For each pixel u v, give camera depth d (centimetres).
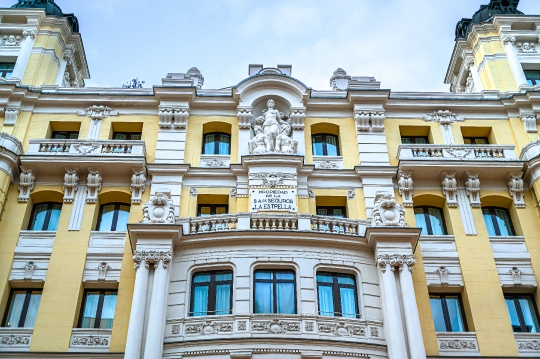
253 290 2422
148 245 2461
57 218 2856
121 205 2902
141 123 3167
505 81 3431
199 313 2405
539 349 2477
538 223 2825
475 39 3709
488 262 2697
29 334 2453
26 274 2617
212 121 3162
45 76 3391
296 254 2492
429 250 2725
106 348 2427
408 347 2303
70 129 3188
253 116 3192
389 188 2903
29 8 3575
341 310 2445
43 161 2859
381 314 2419
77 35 3744
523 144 3123
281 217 2581
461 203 2875
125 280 2584
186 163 2933
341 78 3606
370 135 3116
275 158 2892
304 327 2284
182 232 2505
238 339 2234
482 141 3253
